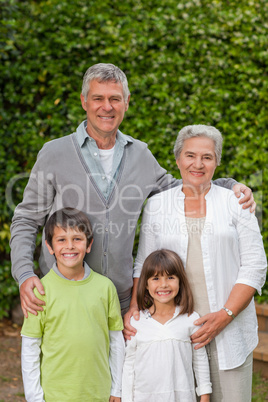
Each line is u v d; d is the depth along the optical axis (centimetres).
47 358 260
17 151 533
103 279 275
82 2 521
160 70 507
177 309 276
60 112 527
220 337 271
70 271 268
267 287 500
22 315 555
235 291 268
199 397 276
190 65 509
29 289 262
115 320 272
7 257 557
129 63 512
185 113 507
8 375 444
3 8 518
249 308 279
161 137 506
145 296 282
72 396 255
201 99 505
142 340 271
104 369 264
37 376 260
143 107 506
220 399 275
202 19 509
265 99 506
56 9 520
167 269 268
